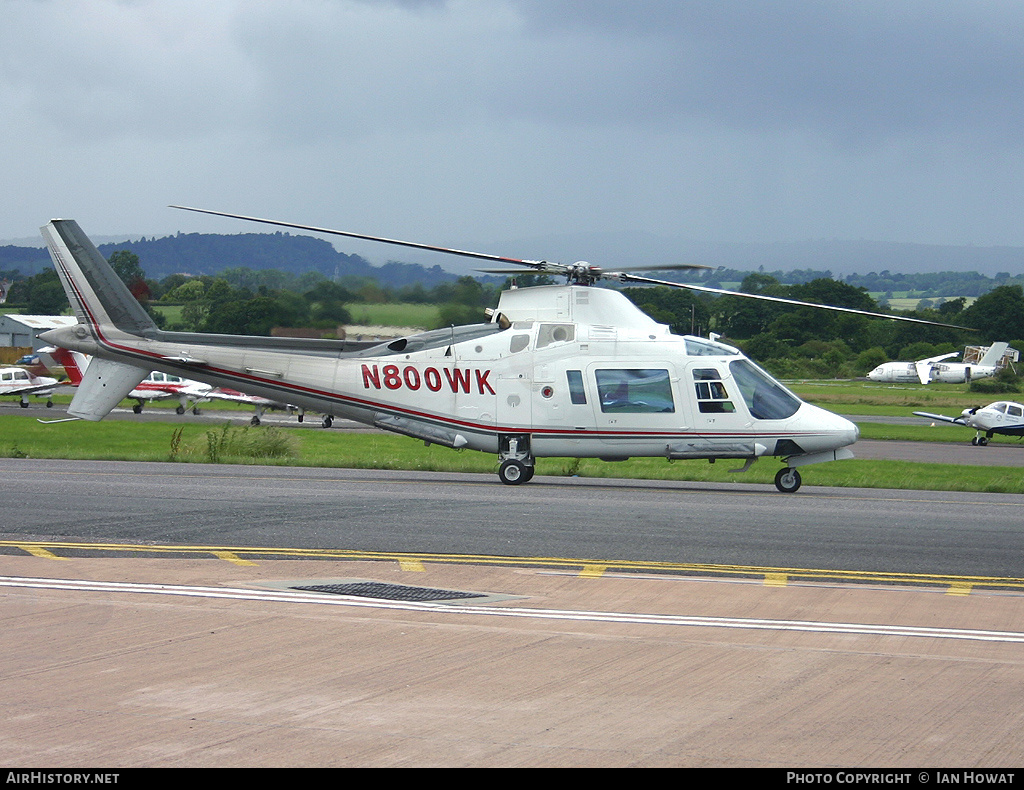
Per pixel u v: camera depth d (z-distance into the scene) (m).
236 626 11.02
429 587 13.28
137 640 10.44
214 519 18.75
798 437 26.27
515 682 9.27
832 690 9.13
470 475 31.64
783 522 19.84
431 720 8.30
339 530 17.73
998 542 17.89
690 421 26.41
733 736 8.02
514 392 27.02
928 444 64.88
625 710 8.58
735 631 11.19
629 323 27.27
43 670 9.41
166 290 62.34
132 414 72.94
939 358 143.00
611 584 13.62
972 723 8.35
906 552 16.62
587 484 28.16
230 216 24.64
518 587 13.38
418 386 27.64
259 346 28.73
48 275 129.00
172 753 7.53
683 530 18.44
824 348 156.38
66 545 15.89
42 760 7.36
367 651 10.17
